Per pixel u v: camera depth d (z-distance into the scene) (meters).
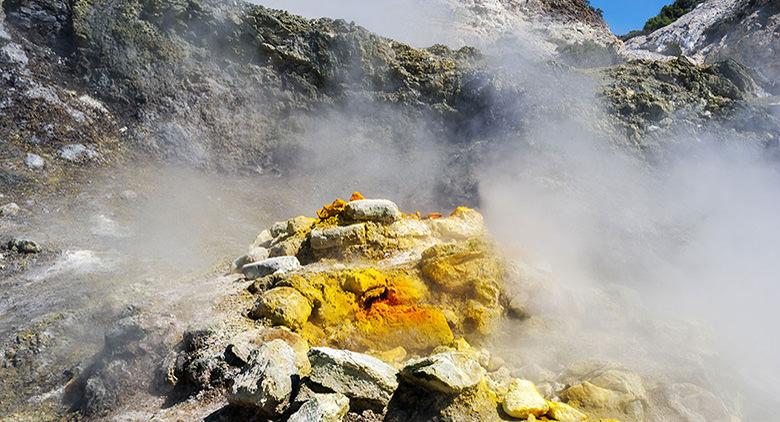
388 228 7.29
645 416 4.98
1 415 5.40
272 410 4.37
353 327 5.96
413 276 6.49
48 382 5.86
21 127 12.98
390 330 5.96
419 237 7.36
